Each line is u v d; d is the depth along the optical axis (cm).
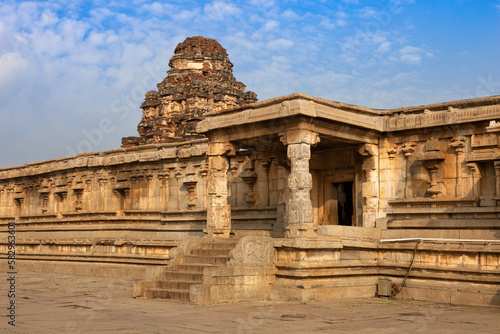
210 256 1988
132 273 2859
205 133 2292
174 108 5381
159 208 3186
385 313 1577
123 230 3231
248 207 2711
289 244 1895
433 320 1454
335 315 1528
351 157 2395
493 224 1947
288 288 1850
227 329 1283
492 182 2066
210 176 2262
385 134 2302
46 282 2603
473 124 2084
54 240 3409
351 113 2138
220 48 5762
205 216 2895
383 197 2288
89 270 3080
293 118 1961
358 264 2008
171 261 2052
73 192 3719
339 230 2012
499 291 1759
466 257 1873
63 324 1333
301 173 1939
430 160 2173
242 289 1827
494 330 1311
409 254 2009
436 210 2127
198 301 1722
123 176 3372
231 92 5481
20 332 1216
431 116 2161
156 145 3231
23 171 4094
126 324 1342
